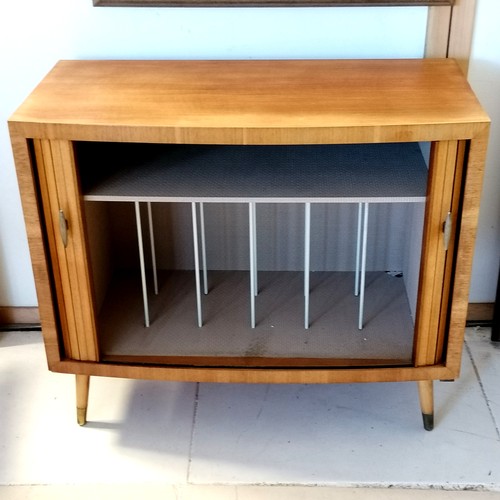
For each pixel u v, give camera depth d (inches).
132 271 70.6
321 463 60.9
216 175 57.7
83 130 51.0
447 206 53.6
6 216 71.0
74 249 56.0
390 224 68.7
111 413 65.8
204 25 63.8
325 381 59.4
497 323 72.0
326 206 68.5
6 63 65.1
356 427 64.1
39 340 74.3
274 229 69.8
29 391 68.3
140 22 63.7
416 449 62.1
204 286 67.9
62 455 61.9
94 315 58.7
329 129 49.9
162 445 62.6
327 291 67.9
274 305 66.0
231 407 66.2
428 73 59.2
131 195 55.2
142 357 60.6
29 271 73.9
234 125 50.2
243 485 59.2
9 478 59.9
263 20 63.5
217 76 59.4
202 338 62.2
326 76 59.1
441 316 57.8
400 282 68.9
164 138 50.7
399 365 59.7
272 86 57.2
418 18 63.2
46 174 53.3
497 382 68.6
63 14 63.3
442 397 67.1
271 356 60.4
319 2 61.4
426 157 58.6
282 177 57.3
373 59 62.9
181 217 69.1
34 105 53.8
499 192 69.2
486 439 62.9
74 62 62.7
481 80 64.7
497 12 61.7
